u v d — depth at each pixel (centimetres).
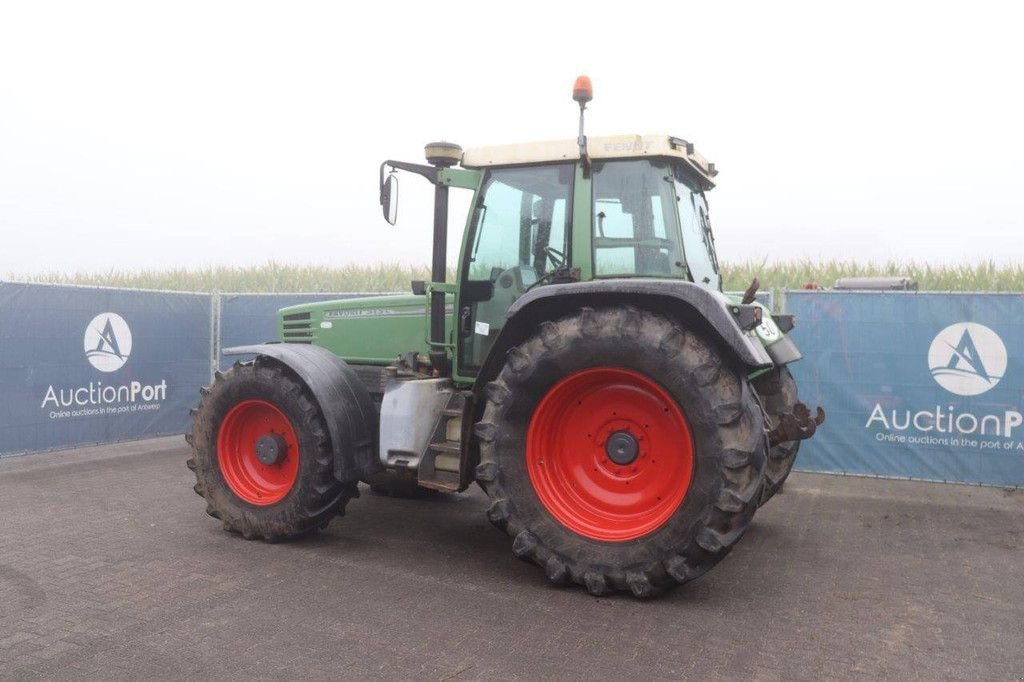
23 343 690
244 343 866
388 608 360
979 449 642
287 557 436
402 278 1742
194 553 438
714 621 350
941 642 329
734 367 385
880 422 668
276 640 321
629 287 383
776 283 1256
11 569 405
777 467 524
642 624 346
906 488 643
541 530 391
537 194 444
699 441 362
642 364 374
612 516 396
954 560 446
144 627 332
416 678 289
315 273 1938
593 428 405
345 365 484
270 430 480
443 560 436
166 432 814
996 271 1236
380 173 462
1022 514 556
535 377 394
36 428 702
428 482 439
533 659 307
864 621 352
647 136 415
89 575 398
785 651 318
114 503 548
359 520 525
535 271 443
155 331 797
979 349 639
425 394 450
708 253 478
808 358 682
